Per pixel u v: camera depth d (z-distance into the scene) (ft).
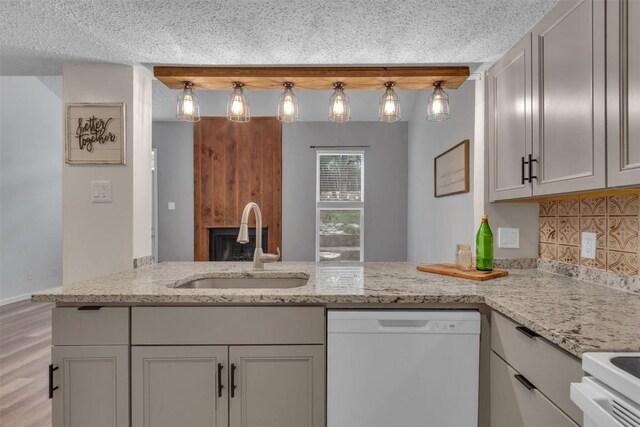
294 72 6.24
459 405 4.60
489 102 6.33
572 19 4.17
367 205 17.51
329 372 4.60
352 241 17.56
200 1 5.33
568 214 5.92
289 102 6.48
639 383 2.19
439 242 12.59
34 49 6.76
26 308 14.47
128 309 4.62
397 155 17.46
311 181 17.47
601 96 3.74
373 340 4.59
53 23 5.91
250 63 7.39
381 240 17.52
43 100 16.98
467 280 5.60
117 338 4.60
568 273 5.86
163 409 4.63
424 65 7.39
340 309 4.75
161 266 7.27
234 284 6.48
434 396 4.60
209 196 17.46
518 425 3.92
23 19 5.78
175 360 4.62
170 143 17.42
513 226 6.72
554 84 4.51
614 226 4.98
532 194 4.99
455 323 4.59
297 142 17.47
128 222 7.35
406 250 17.49
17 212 15.70
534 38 4.91
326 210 17.53
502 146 5.86
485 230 6.04
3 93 15.16
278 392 4.66
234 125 17.42
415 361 4.59
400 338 4.59
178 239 17.46
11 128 15.48
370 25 5.98
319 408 4.66
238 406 4.64
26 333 11.55
